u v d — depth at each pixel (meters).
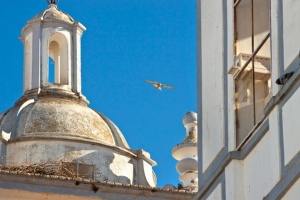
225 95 19.19
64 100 31.69
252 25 18.97
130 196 28.00
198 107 20.12
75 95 31.95
